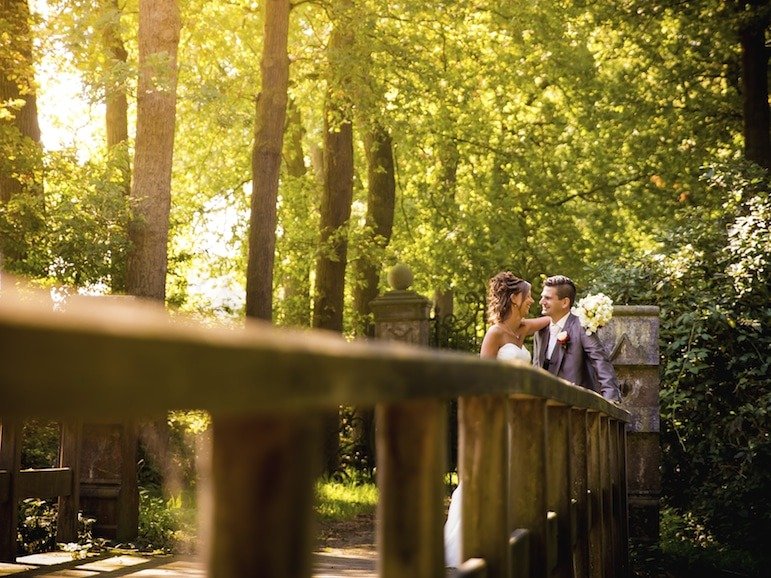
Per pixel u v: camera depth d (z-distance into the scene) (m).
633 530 9.24
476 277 22.42
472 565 2.14
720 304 10.95
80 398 0.53
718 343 11.04
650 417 9.23
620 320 9.34
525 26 20.27
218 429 0.76
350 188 19.19
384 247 20.22
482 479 2.33
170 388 0.60
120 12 14.33
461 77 19.31
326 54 16.95
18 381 0.50
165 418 11.38
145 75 13.48
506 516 2.33
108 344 0.55
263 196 15.48
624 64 22.44
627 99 21.34
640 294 11.43
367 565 6.78
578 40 21.83
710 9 18.94
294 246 22.25
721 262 11.38
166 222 13.64
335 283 19.05
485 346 6.67
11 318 0.49
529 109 23.62
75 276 12.89
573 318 7.73
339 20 16.72
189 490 11.52
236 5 19.16
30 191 13.12
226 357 0.66
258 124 15.64
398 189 23.73
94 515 7.95
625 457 8.20
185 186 23.34
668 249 11.97
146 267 13.48
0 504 6.08
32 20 13.39
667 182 21.69
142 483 11.78
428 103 19.64
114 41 16.78
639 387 9.26
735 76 20.67
